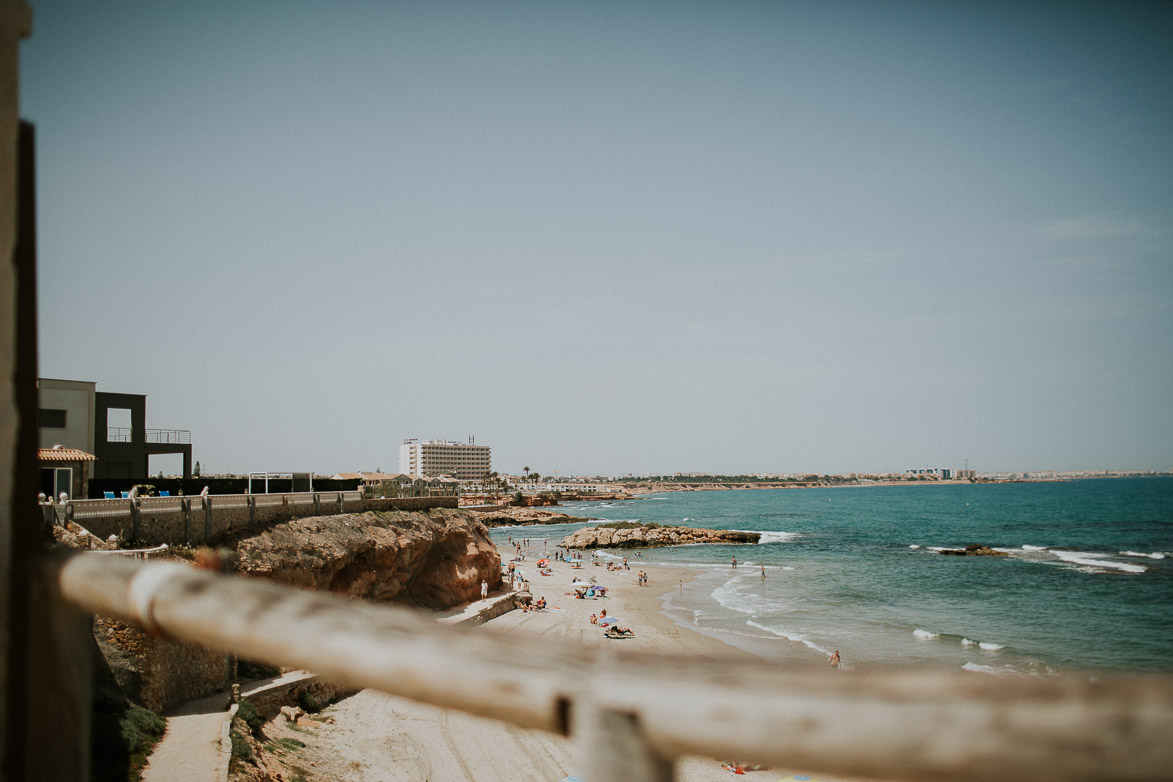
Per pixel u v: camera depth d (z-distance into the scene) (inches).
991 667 1266.0
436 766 834.8
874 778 27.5
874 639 1540.4
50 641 64.2
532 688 35.3
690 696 31.6
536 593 2271.2
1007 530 4362.7
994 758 24.1
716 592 2310.5
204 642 51.6
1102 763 21.7
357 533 1384.1
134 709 645.9
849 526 5088.6
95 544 782.5
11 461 66.2
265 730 800.3
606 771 32.9
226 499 1081.4
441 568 1734.7
